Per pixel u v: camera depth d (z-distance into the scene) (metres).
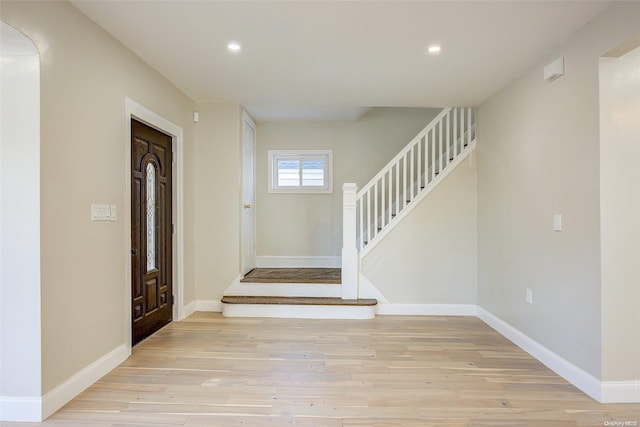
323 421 1.98
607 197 2.19
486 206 3.86
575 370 2.41
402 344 3.17
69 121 2.15
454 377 2.53
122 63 2.67
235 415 2.04
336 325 3.71
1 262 1.94
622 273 2.19
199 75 3.26
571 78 2.46
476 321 3.90
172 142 3.66
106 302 2.52
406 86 3.48
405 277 4.17
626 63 2.20
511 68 3.03
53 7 2.02
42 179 1.95
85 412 2.06
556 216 2.62
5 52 1.91
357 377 2.52
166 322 3.65
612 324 2.19
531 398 2.24
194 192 4.12
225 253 4.16
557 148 2.62
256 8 2.16
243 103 4.11
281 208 5.41
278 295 4.19
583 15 2.21
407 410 2.10
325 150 5.36
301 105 4.14
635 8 1.94
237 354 2.92
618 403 2.18
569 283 2.48
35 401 1.95
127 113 2.74
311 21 2.31
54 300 2.05
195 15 2.25
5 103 1.92
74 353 2.21
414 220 4.16
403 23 2.32
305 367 2.68
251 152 5.05
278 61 2.93
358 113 4.86
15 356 1.95
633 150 2.20
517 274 3.19
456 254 4.16
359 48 2.69
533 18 2.24
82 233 2.27
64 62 2.11
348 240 4.12
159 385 2.38
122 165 2.69
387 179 5.23
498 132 3.58
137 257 3.09
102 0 2.10
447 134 4.19
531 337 2.96
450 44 2.61
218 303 4.17
